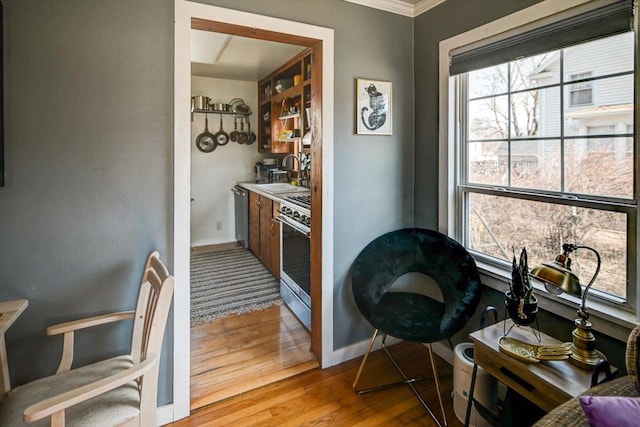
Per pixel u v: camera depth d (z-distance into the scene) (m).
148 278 1.56
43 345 1.54
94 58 1.54
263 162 5.19
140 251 1.68
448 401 1.92
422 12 2.33
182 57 1.69
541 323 1.76
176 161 1.71
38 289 1.51
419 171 2.44
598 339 1.53
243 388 2.02
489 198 2.06
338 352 2.29
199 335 2.63
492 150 2.03
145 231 1.68
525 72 1.82
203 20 1.74
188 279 1.78
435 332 1.79
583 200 1.59
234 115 5.18
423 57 2.34
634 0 1.35
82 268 1.58
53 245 1.53
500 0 1.85
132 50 1.60
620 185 1.47
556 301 1.67
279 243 3.49
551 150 1.72
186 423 1.76
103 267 1.62
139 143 1.64
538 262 1.81
